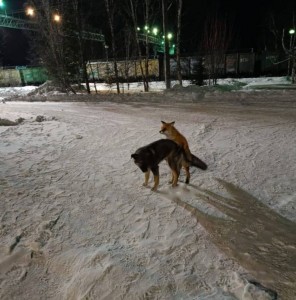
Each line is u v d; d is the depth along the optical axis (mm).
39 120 11438
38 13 22984
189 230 3924
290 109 11055
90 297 2896
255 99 13438
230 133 8297
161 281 3029
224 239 3717
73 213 4430
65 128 9914
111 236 3848
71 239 3814
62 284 3119
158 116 11195
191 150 7000
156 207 4543
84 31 24453
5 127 10148
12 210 4500
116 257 3373
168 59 19828
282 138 7578
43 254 3547
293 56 20500
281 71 29766
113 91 24578
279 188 4969
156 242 3680
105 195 4992
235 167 5941
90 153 7227
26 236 3885
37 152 7332
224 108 12039
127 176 5758
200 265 3260
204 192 4973
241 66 30766
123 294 2900
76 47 24484
